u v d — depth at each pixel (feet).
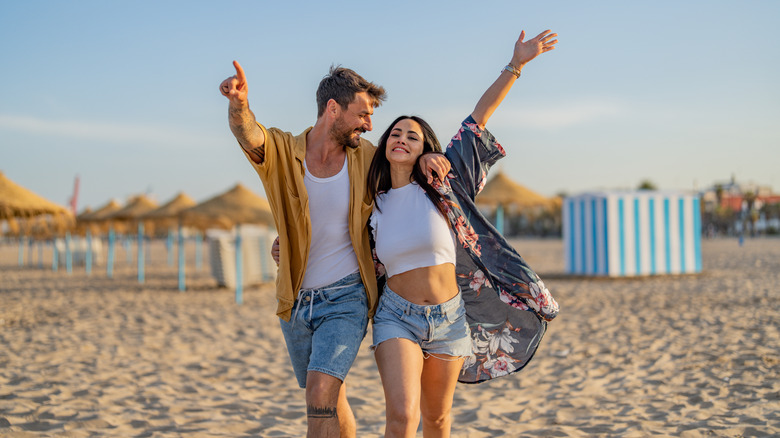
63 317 31.24
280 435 12.01
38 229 39.22
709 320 25.61
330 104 8.09
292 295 8.25
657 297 34.86
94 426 12.55
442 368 8.29
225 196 45.65
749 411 12.63
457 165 8.80
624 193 49.24
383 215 8.43
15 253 124.67
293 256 8.25
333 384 7.78
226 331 26.35
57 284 53.21
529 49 8.84
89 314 32.42
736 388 14.53
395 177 8.55
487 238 8.80
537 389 15.69
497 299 9.02
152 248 142.72
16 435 11.78
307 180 8.18
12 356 20.67
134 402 14.56
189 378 17.38
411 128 8.50
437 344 8.20
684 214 50.78
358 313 8.24
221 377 17.56
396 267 8.27
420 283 8.18
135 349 22.06
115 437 11.85
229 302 38.22
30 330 26.91
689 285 41.32
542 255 88.02
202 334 25.57
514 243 148.87
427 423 8.66
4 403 14.16
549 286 43.14
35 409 13.69
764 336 21.30
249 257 49.70
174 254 112.16
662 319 26.55
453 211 8.46
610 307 31.19
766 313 26.94
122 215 56.39
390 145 8.41
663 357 18.60
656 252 49.80
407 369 7.77
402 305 8.14
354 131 8.16
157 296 42.19
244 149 7.80
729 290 37.22
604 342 21.68
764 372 15.98
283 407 14.26
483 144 8.92
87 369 18.48
